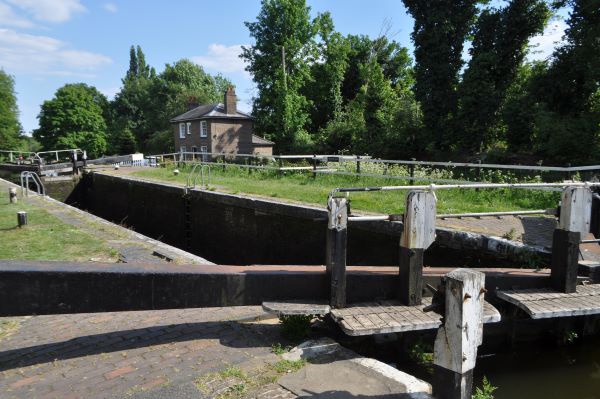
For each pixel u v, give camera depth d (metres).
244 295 3.91
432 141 24.84
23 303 3.31
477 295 2.53
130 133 60.38
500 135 23.03
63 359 3.72
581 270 5.22
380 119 32.78
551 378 4.64
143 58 92.56
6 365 3.64
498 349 5.15
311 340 3.97
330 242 3.92
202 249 14.09
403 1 25.09
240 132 38.69
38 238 8.62
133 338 4.14
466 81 22.56
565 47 18.59
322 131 38.03
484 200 9.97
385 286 4.19
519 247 5.87
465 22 23.77
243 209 11.90
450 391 2.58
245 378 3.30
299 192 12.03
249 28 40.66
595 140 16.75
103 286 3.50
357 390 3.11
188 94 59.41
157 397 3.06
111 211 21.83
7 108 56.97
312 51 41.12
